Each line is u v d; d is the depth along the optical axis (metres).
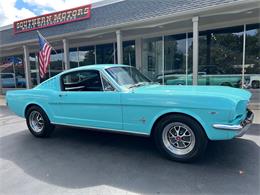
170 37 11.08
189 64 10.76
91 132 5.43
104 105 4.02
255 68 9.30
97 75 4.22
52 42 12.51
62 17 11.26
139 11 8.91
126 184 2.92
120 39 9.70
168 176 3.08
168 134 3.61
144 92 3.67
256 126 5.32
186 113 3.34
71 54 14.73
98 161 3.68
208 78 10.41
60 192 2.78
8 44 13.27
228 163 3.42
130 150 4.13
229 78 9.93
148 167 3.38
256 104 7.50
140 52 12.12
